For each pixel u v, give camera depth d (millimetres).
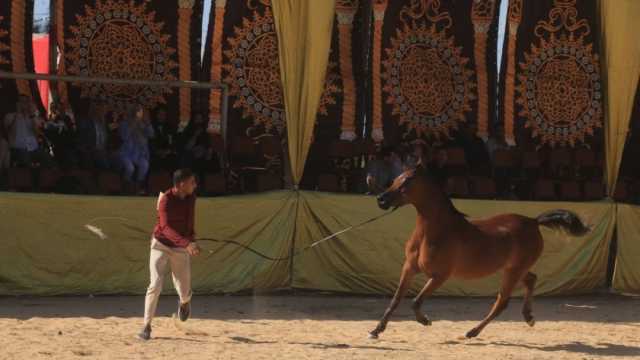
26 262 12961
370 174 15461
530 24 17797
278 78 16594
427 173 10477
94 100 15492
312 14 13812
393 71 17141
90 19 15953
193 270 13734
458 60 17578
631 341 11172
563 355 9914
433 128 17406
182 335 10359
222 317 11953
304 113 13953
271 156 15875
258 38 16547
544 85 17891
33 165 14336
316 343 10094
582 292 15539
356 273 14383
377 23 17000
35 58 18000
